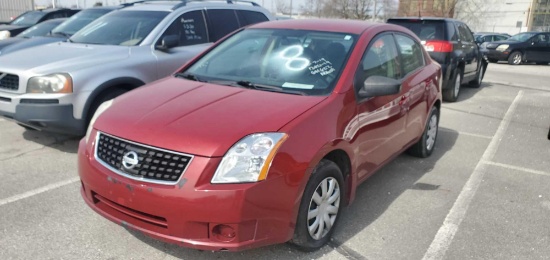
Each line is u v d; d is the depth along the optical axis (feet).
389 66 14.65
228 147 9.36
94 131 10.84
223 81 13.11
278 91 12.03
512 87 41.52
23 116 16.57
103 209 10.44
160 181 9.37
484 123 25.94
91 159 10.47
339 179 11.44
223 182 9.12
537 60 70.64
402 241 11.94
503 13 173.99
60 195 13.89
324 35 13.99
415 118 16.48
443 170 17.52
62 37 27.04
